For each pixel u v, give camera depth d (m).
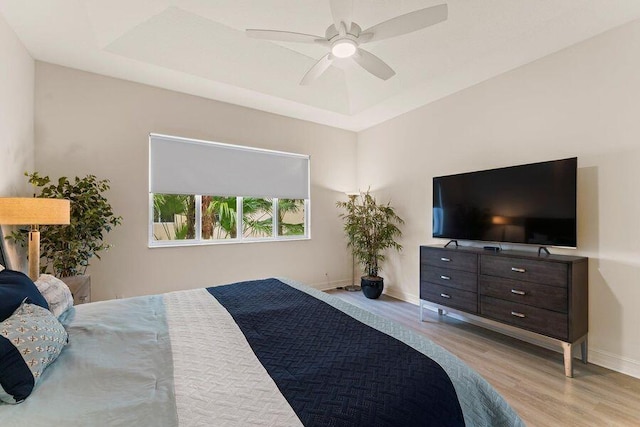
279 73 3.45
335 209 4.84
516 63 2.87
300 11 2.52
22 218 1.92
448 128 3.59
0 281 1.26
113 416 0.80
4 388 0.85
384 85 3.55
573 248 2.38
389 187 4.42
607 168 2.36
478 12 2.38
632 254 2.24
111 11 2.35
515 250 2.86
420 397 0.91
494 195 2.93
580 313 2.30
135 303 1.80
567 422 1.72
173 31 2.77
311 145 4.59
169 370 1.04
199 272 3.69
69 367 1.06
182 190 3.61
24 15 2.25
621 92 2.29
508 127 3.00
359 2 2.41
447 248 3.12
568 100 2.58
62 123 2.96
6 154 2.31
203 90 3.51
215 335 1.35
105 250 3.16
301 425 0.76
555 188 2.49
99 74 3.13
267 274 4.21
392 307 3.85
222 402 0.86
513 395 1.98
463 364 1.15
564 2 2.11
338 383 0.95
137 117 3.31
